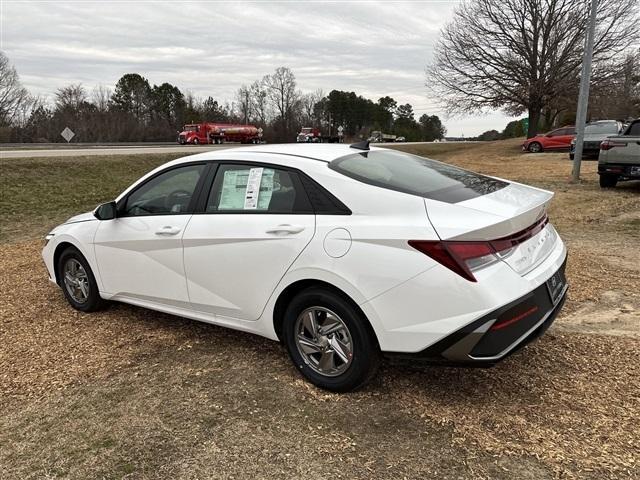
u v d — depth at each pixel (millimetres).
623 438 2695
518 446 2670
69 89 77812
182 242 3840
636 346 3748
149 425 2990
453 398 3154
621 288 5027
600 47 34750
